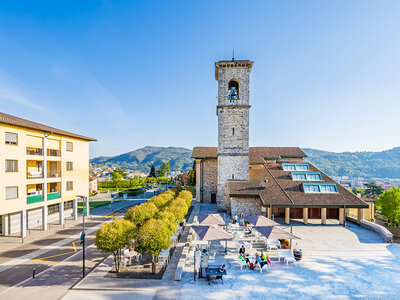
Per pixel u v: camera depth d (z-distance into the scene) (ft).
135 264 59.77
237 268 56.59
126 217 77.92
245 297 44.47
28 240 84.79
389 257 63.72
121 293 46.57
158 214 68.64
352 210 120.16
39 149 99.86
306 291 46.50
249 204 103.55
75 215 118.42
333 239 78.28
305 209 98.37
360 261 61.00
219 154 118.62
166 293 46.03
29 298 45.88
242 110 117.39
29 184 94.43
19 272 58.03
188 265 58.80
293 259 58.44
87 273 56.80
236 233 75.20
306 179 116.16
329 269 56.24
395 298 44.34
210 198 149.69
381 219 179.73
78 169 122.01
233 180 117.39
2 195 81.92
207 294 45.52
